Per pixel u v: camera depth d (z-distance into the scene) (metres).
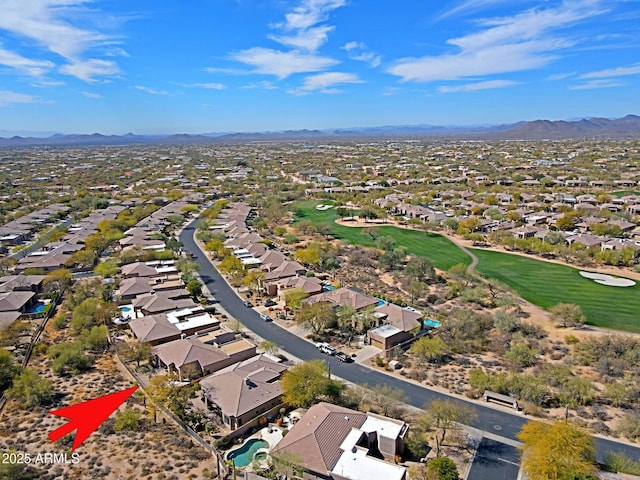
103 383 72.25
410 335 87.44
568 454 47.81
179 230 186.25
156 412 64.06
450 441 58.28
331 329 92.88
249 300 109.75
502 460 54.62
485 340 86.75
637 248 134.00
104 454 54.44
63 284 117.06
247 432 60.00
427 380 73.56
